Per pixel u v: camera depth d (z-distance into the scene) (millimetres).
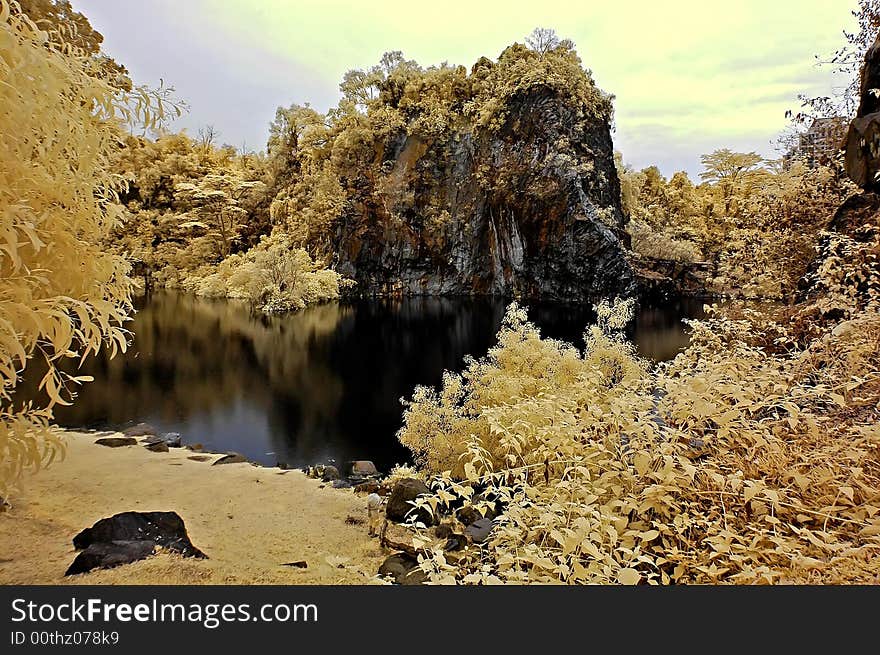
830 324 3418
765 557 1562
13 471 1735
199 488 3965
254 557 2680
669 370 2713
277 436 6469
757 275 5727
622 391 2650
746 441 1992
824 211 5258
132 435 5844
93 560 2320
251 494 3918
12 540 2588
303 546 2912
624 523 1590
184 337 14148
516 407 2727
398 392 8695
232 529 3150
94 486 3740
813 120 6000
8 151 1433
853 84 5551
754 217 6285
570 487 1719
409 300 25391
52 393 1672
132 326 15867
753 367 2520
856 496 1733
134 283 2074
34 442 1755
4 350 1493
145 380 9219
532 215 24812
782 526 1654
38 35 1624
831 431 1918
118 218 2039
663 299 23297
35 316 1466
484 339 14266
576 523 1395
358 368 10539
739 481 1599
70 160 1831
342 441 6309
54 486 3625
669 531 1662
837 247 3973
